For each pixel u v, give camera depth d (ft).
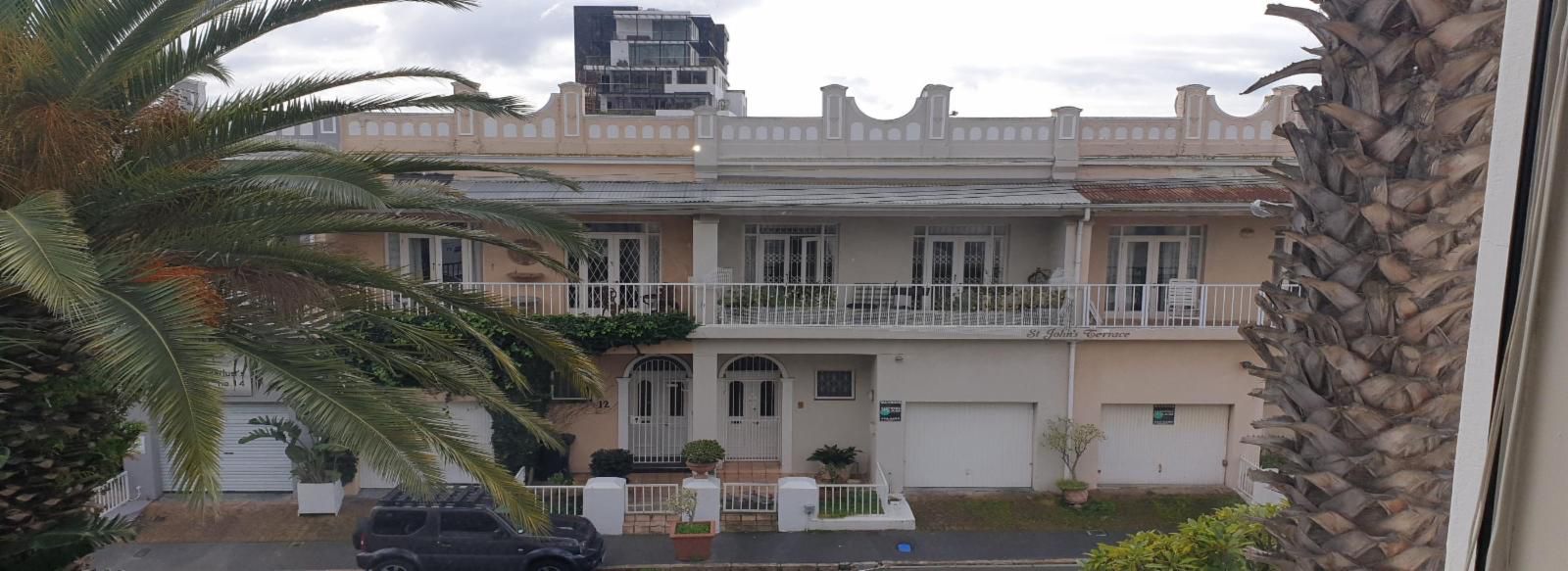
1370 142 11.62
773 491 47.62
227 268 19.44
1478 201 10.91
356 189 18.28
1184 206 46.62
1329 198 12.17
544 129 51.03
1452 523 7.75
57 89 16.74
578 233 23.66
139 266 16.88
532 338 24.47
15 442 16.63
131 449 23.07
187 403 12.74
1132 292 52.49
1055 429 48.24
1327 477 12.62
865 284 51.55
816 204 46.32
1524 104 6.64
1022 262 52.24
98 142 17.33
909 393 48.42
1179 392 48.83
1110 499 48.52
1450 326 11.57
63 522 18.45
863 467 51.83
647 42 252.01
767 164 51.44
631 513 44.06
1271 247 51.29
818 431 51.96
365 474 47.98
